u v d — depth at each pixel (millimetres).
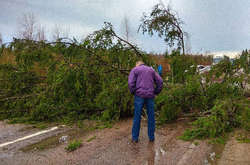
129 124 4715
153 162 2820
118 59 5621
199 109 5191
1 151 3312
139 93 3479
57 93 5062
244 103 4242
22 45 5250
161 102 5035
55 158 3020
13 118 5293
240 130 4008
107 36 5492
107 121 4871
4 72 5613
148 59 6047
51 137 3926
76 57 5352
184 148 3277
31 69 5637
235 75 5141
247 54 5121
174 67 5949
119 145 3445
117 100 4895
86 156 3057
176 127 4402
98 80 5340
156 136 3879
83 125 4672
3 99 5285
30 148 3408
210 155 2982
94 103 5160
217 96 4895
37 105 5066
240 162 2711
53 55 5328
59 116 5230
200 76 5109
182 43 7027
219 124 3816
